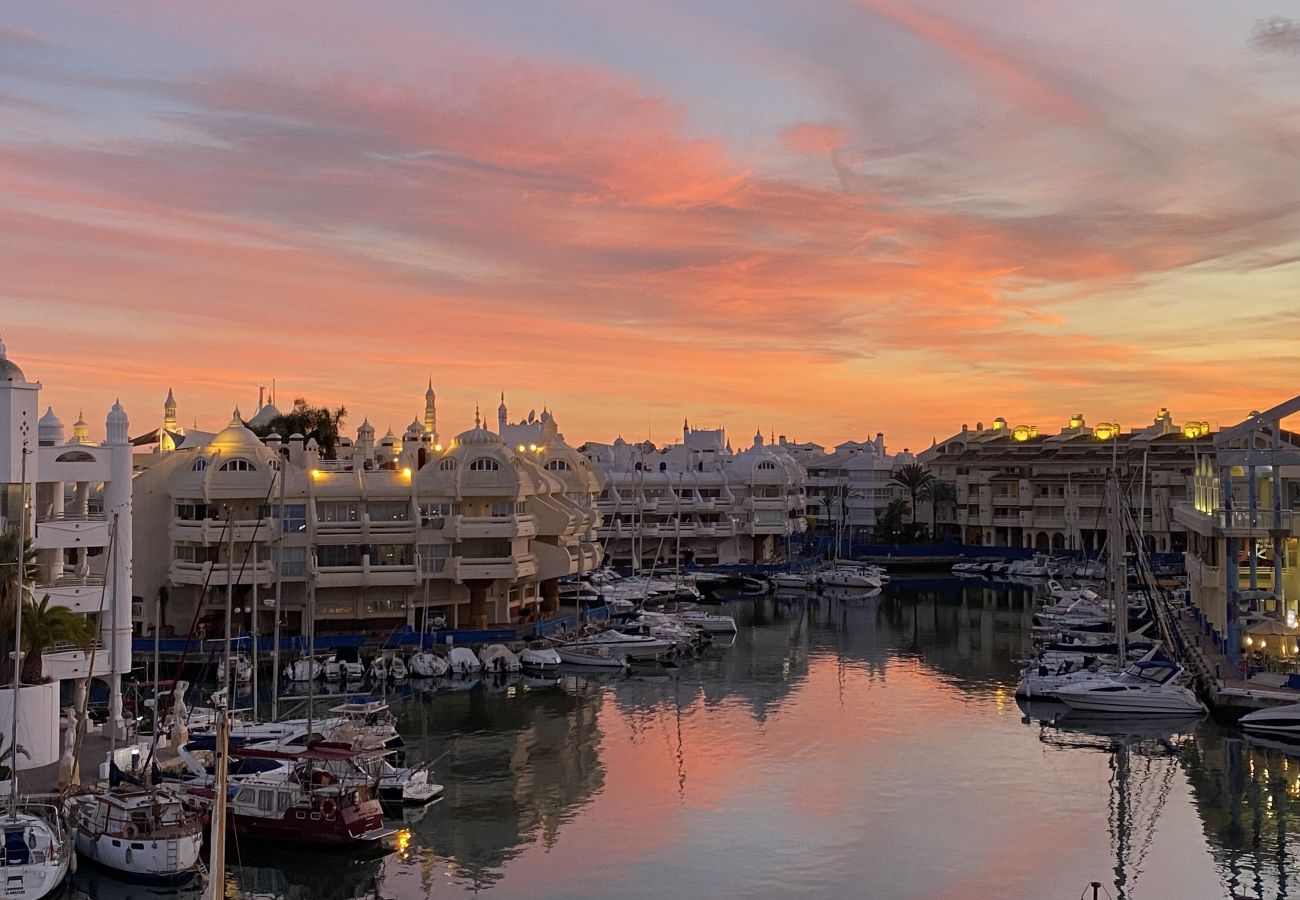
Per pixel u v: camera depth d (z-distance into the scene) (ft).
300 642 359.46
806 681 349.61
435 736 280.72
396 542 382.42
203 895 170.09
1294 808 223.71
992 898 181.78
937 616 499.92
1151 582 404.98
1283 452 305.73
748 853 200.13
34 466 212.23
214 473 370.12
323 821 196.13
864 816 219.41
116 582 224.12
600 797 230.89
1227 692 289.74
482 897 181.88
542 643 376.48
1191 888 185.47
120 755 211.82
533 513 415.85
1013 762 255.91
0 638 202.39
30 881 163.84
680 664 379.14
